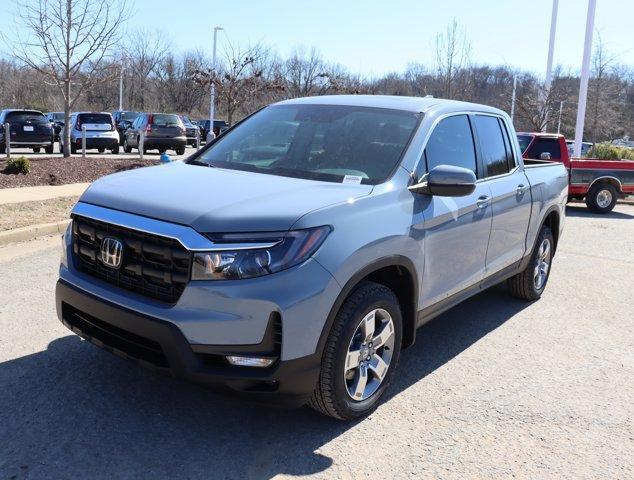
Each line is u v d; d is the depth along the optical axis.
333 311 3.34
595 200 14.30
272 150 4.46
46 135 21.92
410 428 3.76
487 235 4.97
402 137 4.27
